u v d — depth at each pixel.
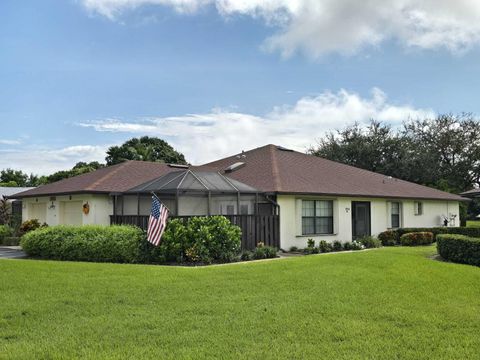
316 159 27.31
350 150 48.06
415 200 26.39
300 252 18.48
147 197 20.31
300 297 8.60
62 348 5.96
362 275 10.66
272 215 18.28
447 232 24.61
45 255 15.74
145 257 14.32
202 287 9.44
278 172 21.36
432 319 7.33
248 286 9.52
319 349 5.96
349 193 21.44
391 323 7.12
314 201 20.70
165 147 55.53
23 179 73.88
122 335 6.48
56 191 22.50
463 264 13.55
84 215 20.83
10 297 8.61
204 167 26.77
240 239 15.49
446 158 50.41
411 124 52.03
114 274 10.91
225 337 6.41
